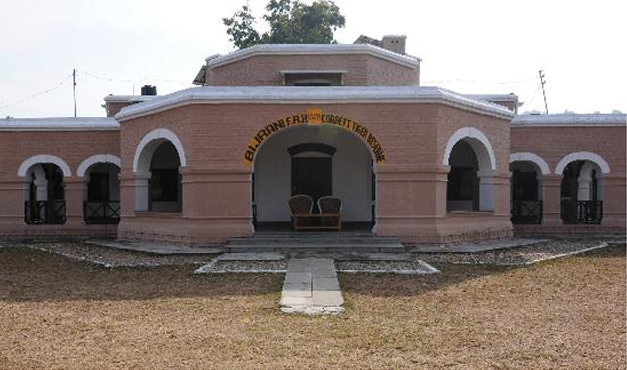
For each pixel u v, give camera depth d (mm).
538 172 24344
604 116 24062
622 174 23953
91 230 24062
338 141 22531
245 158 18469
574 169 26000
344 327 9492
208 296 11859
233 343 8555
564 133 24188
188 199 18703
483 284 13109
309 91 18500
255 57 22750
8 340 8719
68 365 7566
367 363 7688
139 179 21047
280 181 22562
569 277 13984
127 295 12047
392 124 18531
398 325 9633
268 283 13070
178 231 19062
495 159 21047
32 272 15102
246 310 10648
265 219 22469
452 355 8047
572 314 10383
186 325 9586
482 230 20203
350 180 22578
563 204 24953
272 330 9281
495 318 10109
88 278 14156
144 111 20188
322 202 19953
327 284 12828
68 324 9656
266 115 18531
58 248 19969
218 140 18469
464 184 24969
